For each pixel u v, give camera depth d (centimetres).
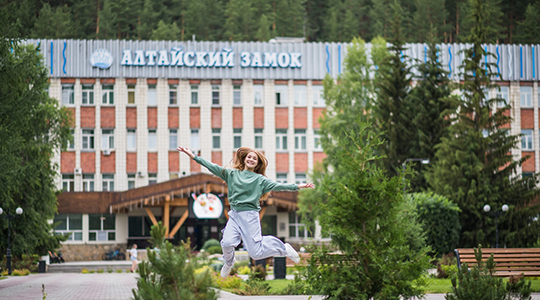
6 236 3434
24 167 2364
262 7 8162
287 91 5381
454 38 8025
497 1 7681
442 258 2828
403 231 926
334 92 4466
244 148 808
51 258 4494
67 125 3684
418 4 7881
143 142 5212
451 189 3528
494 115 3738
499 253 1533
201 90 5297
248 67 5353
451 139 3766
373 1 8269
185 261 665
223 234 768
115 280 2586
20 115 2175
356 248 933
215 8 8038
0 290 1969
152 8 7938
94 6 7738
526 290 934
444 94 4262
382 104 4247
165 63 5250
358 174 959
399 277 909
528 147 5541
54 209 3719
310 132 5362
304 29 8144
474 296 912
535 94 5572
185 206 4816
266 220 5278
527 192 3466
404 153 4150
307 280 946
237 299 1425
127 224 5031
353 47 4584
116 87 5225
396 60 4384
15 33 2227
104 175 5181
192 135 5294
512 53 5581
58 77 5184
